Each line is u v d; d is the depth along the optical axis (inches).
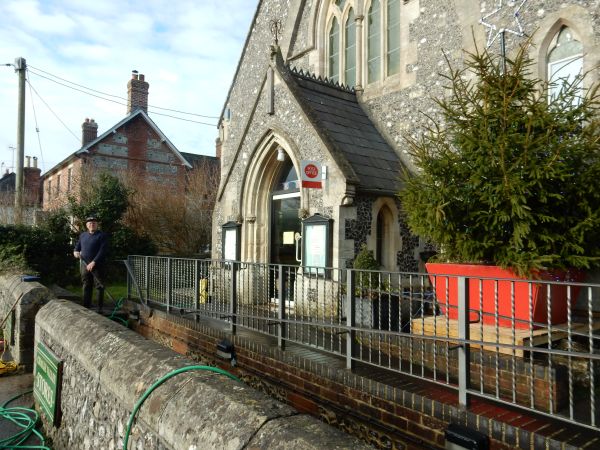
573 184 178.2
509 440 125.8
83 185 765.3
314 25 453.7
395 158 358.3
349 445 67.1
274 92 360.8
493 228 187.5
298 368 191.5
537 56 283.7
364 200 313.6
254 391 90.0
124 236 605.3
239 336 231.3
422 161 207.5
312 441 68.1
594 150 182.4
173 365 106.8
